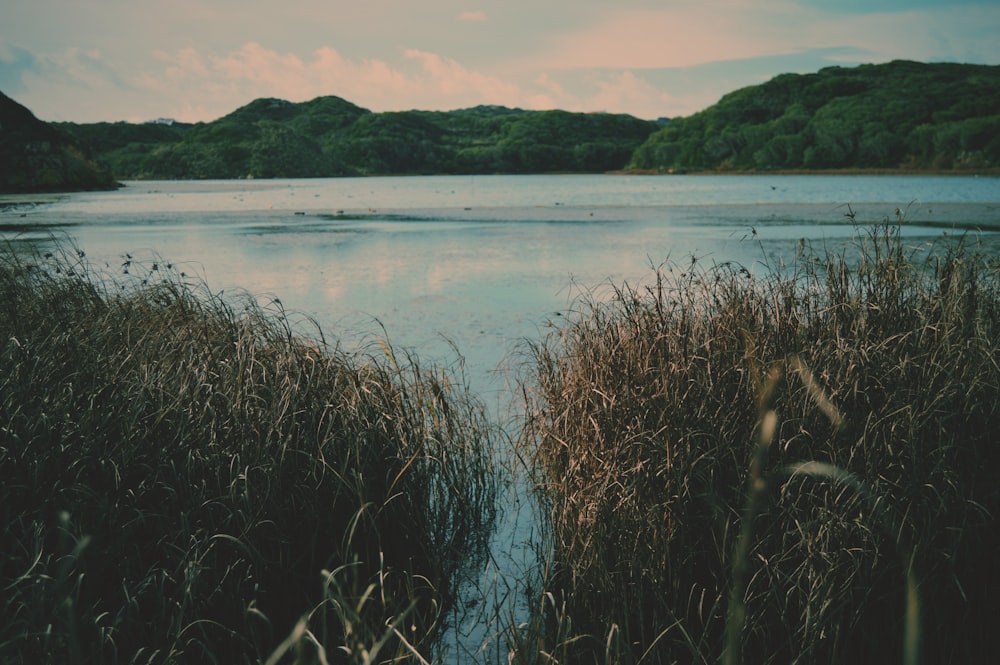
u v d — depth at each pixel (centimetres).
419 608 374
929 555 307
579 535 366
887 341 371
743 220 2573
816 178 9231
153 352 432
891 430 329
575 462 397
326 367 442
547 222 2609
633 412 386
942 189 5109
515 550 432
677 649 322
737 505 335
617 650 295
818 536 306
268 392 412
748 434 347
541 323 956
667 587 338
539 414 500
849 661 306
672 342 426
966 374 360
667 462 345
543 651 301
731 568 317
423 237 2103
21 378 381
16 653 267
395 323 972
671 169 15938
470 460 498
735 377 390
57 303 523
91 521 321
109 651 291
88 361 407
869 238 478
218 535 323
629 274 1351
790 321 414
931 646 304
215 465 361
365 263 1560
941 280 436
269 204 4028
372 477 394
